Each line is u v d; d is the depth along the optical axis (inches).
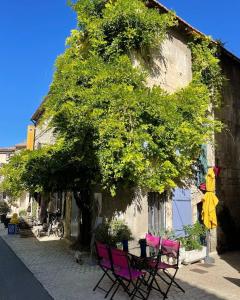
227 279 385.7
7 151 1967.3
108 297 305.6
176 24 517.0
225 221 587.2
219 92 595.2
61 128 470.3
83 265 441.1
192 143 483.2
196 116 484.1
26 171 500.1
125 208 461.4
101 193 512.1
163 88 514.9
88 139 434.9
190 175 523.2
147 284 315.0
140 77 455.2
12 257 502.0
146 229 453.7
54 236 740.0
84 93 442.6
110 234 452.4
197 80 541.3
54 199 825.5
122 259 292.8
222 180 591.8
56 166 459.8
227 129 596.4
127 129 436.5
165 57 525.7
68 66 474.3
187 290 334.3
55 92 478.9
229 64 646.5
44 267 431.5
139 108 433.1
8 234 800.9
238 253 565.9
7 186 633.6
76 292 322.3
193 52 572.4
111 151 417.1
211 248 547.8
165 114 441.4
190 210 518.0
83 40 520.4
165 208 486.3
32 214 1053.2
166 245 343.6
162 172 450.9
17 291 327.3
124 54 483.2
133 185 442.6
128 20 466.0
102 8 502.0
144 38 473.4
